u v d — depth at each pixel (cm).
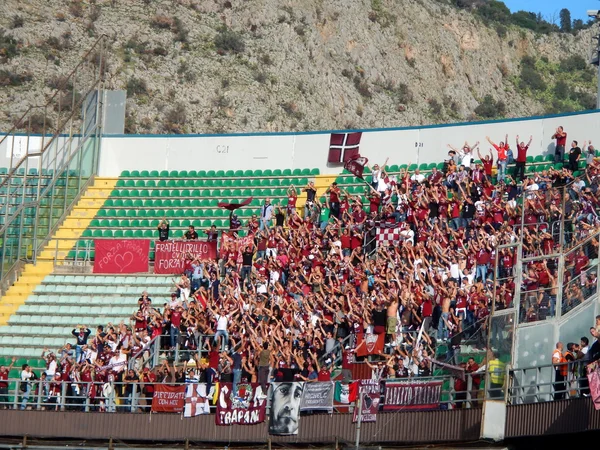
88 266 7381
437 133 8138
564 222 5603
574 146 7269
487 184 7050
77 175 8244
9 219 7300
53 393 5891
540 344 5066
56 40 18725
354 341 5753
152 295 7025
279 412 5381
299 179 8344
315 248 6756
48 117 16788
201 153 8650
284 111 19888
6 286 7194
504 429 4778
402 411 5138
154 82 19012
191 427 5506
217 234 7269
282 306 6175
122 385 5747
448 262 6288
